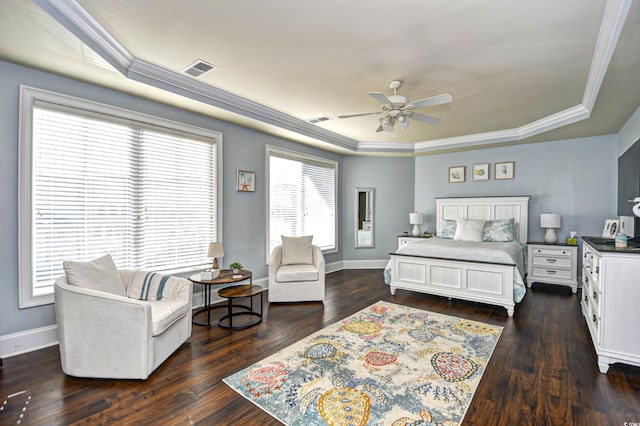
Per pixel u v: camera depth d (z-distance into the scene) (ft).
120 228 10.55
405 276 14.57
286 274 13.25
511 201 17.88
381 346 9.07
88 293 7.13
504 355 8.48
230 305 10.62
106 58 8.14
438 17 7.06
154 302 8.89
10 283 8.34
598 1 6.42
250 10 6.84
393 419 5.87
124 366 7.16
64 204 9.33
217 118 13.19
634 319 7.27
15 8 5.93
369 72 9.98
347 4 6.62
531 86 11.00
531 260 16.30
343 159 21.45
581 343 9.24
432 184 21.18
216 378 7.32
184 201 12.38
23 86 8.43
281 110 13.92
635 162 11.21
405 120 10.54
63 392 6.73
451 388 6.90
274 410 6.15
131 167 10.80
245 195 14.75
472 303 13.39
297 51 8.67
